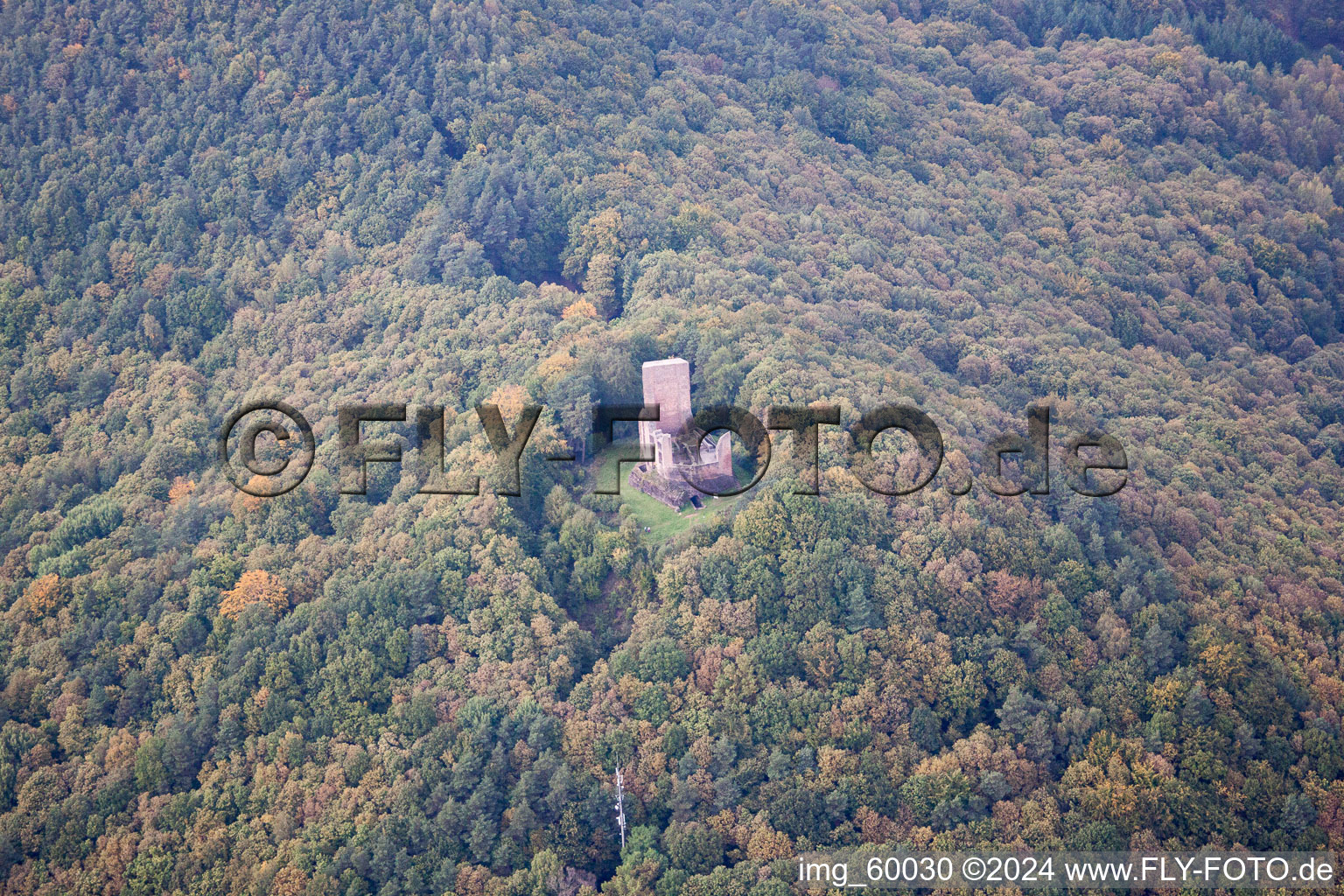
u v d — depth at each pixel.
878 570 185.75
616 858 166.38
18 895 171.00
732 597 184.12
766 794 168.00
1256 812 173.50
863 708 173.88
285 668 181.75
